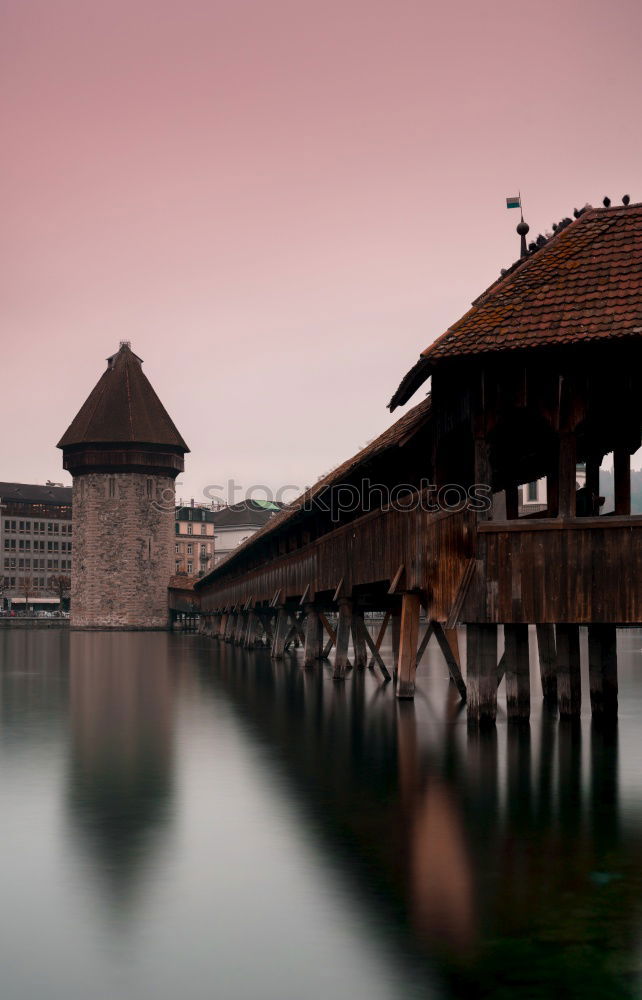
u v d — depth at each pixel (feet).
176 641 259.80
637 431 61.36
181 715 76.23
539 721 65.26
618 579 50.98
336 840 34.78
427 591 64.28
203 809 40.40
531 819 37.73
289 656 164.04
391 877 30.14
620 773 47.11
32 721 73.56
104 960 24.00
